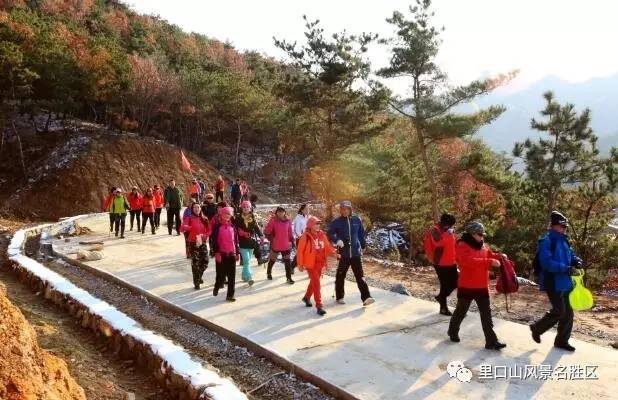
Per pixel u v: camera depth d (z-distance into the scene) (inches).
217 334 315.6
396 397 217.9
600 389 224.5
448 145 1353.3
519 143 998.4
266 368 263.1
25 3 2551.7
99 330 320.2
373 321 324.8
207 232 422.9
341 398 224.5
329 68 973.8
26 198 1286.9
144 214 730.8
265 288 417.1
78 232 725.3
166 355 254.5
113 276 454.3
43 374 175.6
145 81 1893.5
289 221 441.7
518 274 1023.6
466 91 861.8
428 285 478.9
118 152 1529.3
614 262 904.9
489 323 273.0
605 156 936.3
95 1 3152.1
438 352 269.7
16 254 556.4
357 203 1333.7
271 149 2469.2
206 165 1819.6
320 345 281.1
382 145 1184.2
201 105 1974.7
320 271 345.4
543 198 1016.2
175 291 405.1
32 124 1736.0
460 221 1087.0
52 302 401.7
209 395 211.6
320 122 1124.5
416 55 866.1
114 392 232.1
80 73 1636.3
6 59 1366.9
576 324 354.6
